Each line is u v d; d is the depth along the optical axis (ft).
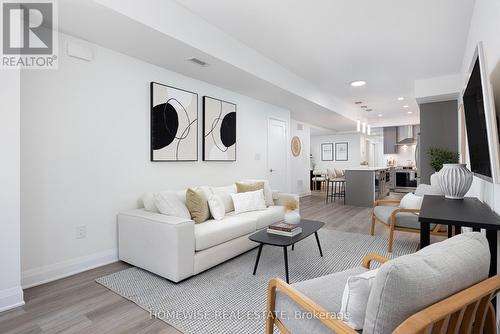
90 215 8.47
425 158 16.49
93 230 8.54
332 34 10.09
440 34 10.03
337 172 26.40
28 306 6.16
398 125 27.61
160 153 10.39
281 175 18.75
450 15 8.74
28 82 7.21
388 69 13.76
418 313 2.41
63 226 7.88
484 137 5.31
